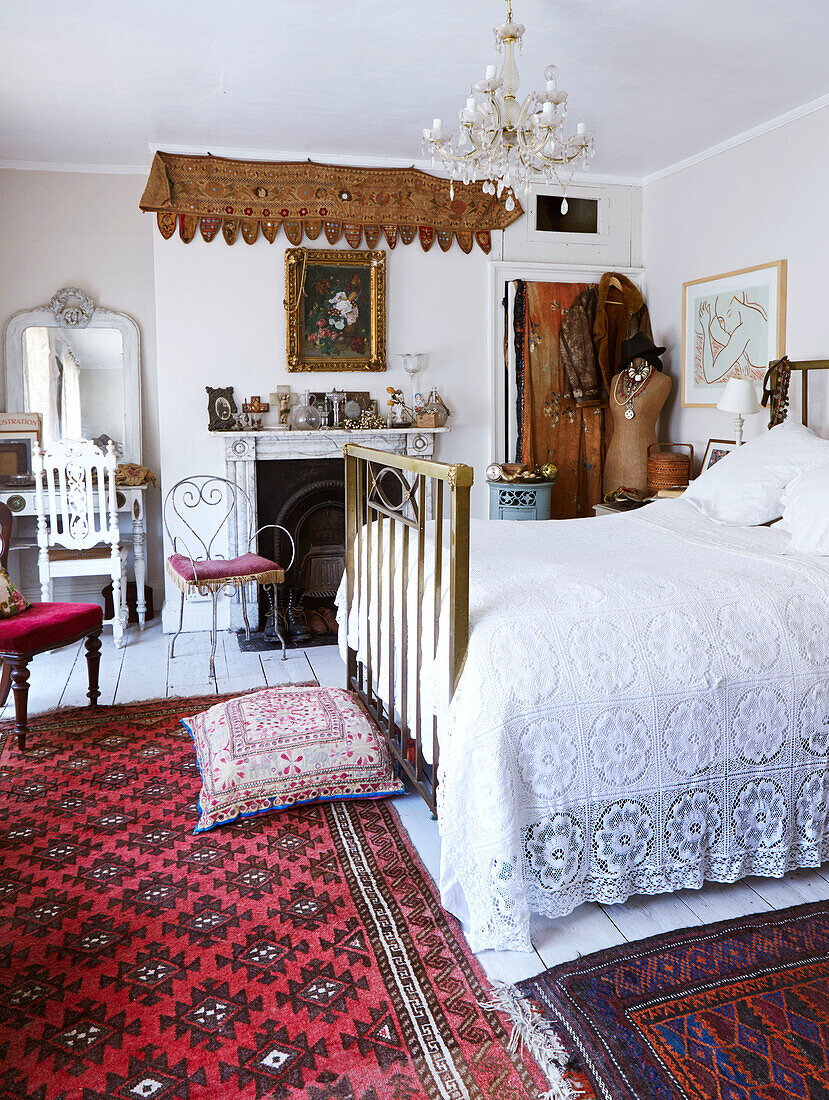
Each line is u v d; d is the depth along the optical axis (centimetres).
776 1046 162
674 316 509
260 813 260
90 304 504
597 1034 165
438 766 225
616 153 474
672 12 297
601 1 286
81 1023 171
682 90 374
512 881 193
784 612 222
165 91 373
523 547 297
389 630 272
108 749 312
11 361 500
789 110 402
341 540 525
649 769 206
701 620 216
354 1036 168
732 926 200
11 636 305
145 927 204
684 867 212
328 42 320
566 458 536
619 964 186
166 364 473
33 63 340
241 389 484
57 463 431
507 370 522
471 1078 158
